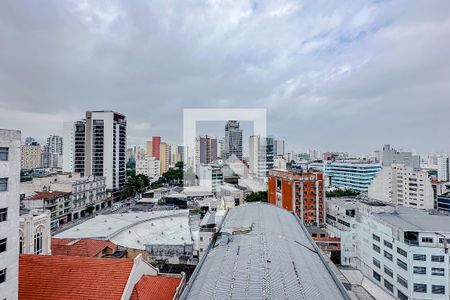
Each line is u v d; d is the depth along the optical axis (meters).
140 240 73.62
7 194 27.42
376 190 150.88
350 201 108.38
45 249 47.00
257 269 33.44
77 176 141.62
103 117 166.50
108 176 165.88
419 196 134.50
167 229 82.56
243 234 48.44
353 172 195.75
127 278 34.06
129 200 171.38
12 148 27.91
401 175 141.25
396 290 61.06
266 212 66.62
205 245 68.75
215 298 28.44
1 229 26.77
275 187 121.44
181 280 40.03
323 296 30.17
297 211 106.00
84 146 169.62
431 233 57.28
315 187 106.06
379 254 67.19
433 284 55.97
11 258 27.66
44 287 33.41
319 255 44.94
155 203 153.75
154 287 37.03
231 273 33.22
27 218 43.25
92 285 33.50
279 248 41.66
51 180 128.25
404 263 58.59
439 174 198.62
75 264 35.75
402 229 59.41
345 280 63.56
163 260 67.06
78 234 71.44
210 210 110.69
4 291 26.98
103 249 58.44
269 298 27.09
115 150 170.75
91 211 137.00
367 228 72.56
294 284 30.81
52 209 111.50
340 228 96.81
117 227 77.94
